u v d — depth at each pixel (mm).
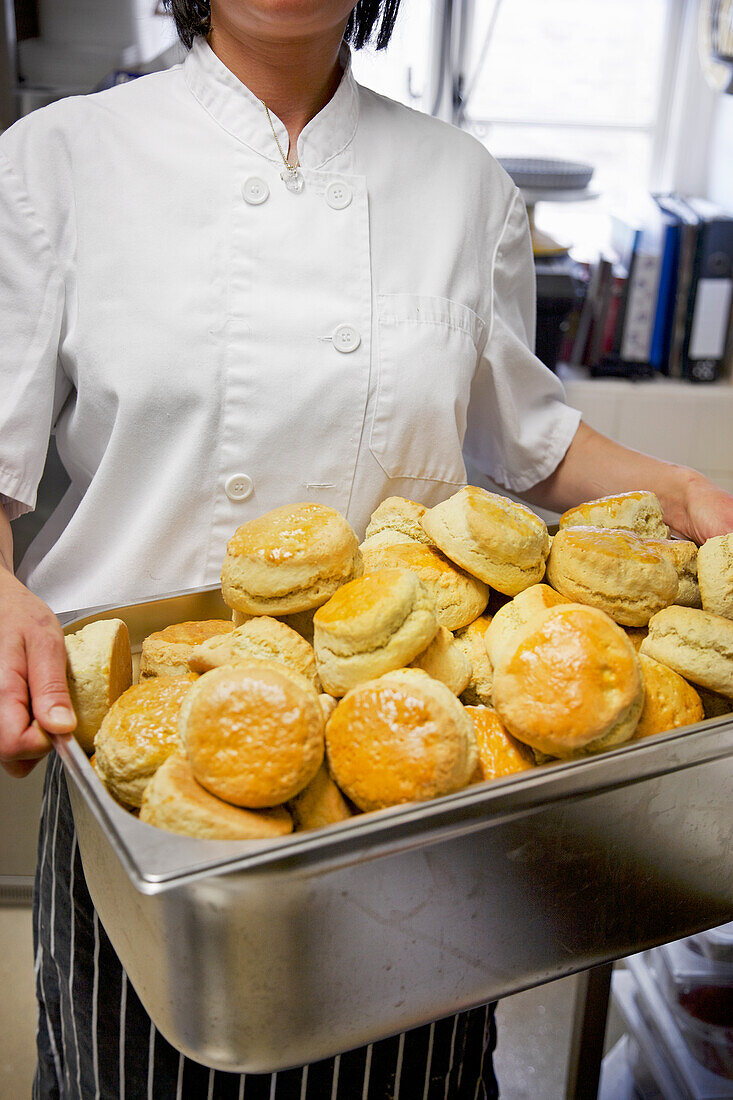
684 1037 1185
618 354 2391
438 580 753
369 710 580
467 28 2350
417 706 575
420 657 678
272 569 708
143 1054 820
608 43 2484
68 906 830
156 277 935
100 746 639
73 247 952
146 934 530
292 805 596
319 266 957
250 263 942
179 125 949
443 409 1021
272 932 513
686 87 2525
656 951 1253
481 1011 894
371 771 569
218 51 949
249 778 557
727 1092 1122
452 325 1021
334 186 963
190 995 536
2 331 958
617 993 1338
